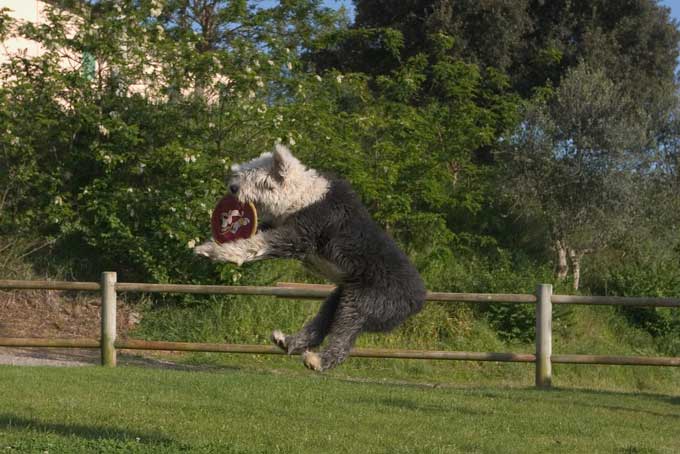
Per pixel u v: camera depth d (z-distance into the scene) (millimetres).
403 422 13430
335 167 25969
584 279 31109
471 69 31578
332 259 8820
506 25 39031
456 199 29453
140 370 18219
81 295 25812
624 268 30797
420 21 40375
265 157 9438
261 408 14078
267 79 26391
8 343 19875
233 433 11938
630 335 28672
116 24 25609
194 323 24469
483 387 19984
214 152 25609
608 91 30281
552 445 12266
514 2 39469
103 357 19828
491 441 12328
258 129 25672
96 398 14234
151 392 15188
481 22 39125
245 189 9047
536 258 31438
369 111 29453
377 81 32031
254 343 23969
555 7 41094
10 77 27172
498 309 27109
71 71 26344
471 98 33875
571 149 29656
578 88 30047
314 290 19531
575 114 29688
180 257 25016
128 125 25766
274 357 23641
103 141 26141
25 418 12211
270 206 9031
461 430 13039
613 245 31141
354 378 21469
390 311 8586
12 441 10516
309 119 25969
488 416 14492
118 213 25438
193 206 24422
